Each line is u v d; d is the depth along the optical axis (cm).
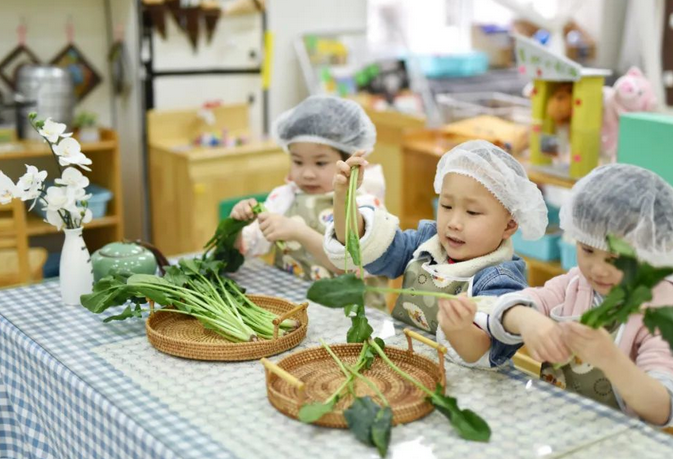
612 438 117
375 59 412
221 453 111
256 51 375
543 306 143
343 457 111
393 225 161
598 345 115
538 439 116
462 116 360
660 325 107
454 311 125
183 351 142
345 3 411
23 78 328
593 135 272
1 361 164
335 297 121
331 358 142
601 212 125
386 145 386
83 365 140
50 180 353
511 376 137
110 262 171
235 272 193
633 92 267
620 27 358
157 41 347
